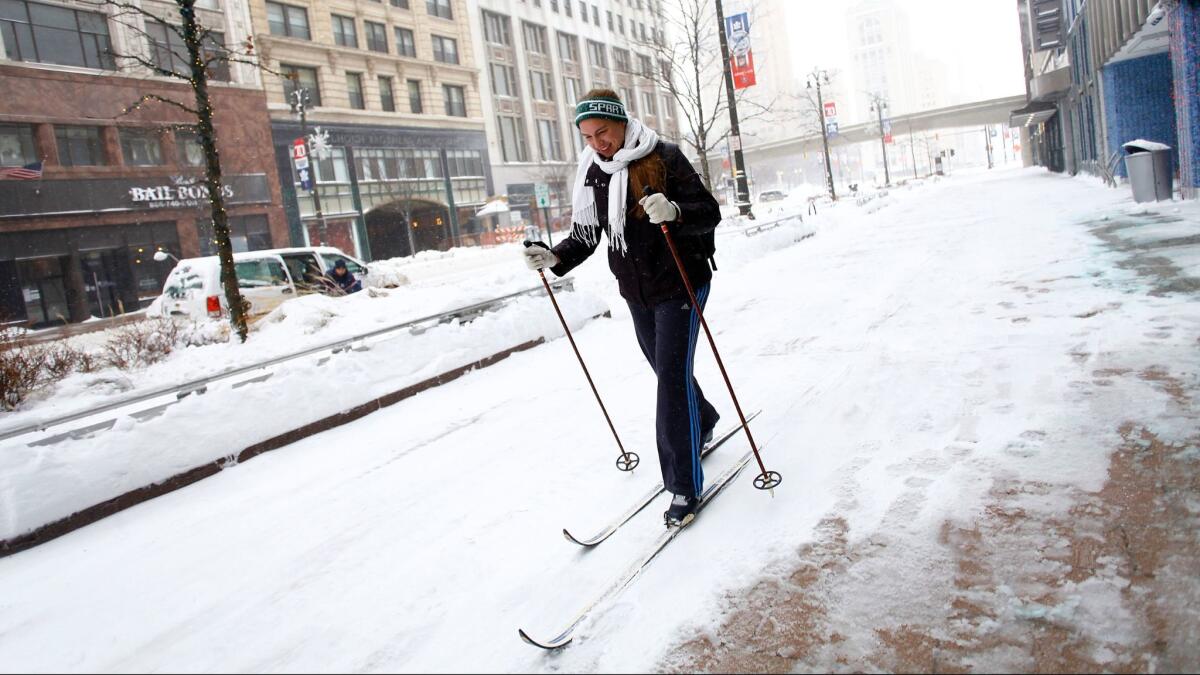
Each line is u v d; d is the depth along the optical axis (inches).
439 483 149.6
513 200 1882.4
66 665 96.3
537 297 305.1
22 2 962.7
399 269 979.9
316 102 1405.0
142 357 389.7
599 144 111.3
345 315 450.6
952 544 95.8
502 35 1918.1
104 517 152.6
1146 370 150.3
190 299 488.4
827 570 94.6
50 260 973.8
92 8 1023.0
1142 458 110.8
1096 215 465.7
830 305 291.3
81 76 1007.6
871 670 74.5
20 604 116.3
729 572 97.7
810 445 139.1
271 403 191.6
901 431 139.0
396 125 1557.6
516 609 97.1
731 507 117.4
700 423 126.7
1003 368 168.1
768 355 219.8
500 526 124.3
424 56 1643.7
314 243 1366.9
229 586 114.7
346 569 115.8
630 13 2407.7
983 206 731.4
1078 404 137.4
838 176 4510.3
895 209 941.8
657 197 101.9
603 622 90.5
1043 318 210.5
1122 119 711.1
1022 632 76.5
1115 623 75.4
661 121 2431.1
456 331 258.2
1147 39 569.9
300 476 165.8
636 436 162.6
